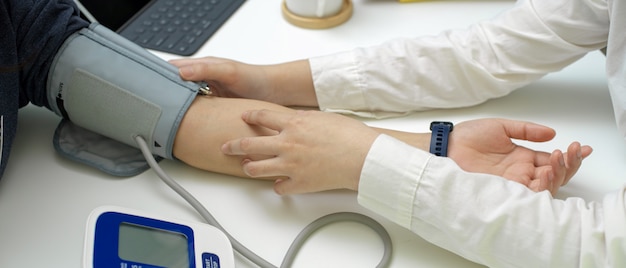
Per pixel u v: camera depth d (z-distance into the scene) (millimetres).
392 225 530
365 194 506
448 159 495
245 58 748
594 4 582
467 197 469
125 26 796
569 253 443
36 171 590
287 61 741
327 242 516
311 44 774
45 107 658
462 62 642
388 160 493
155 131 573
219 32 797
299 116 564
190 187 576
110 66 579
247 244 515
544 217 455
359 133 528
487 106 668
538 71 649
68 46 582
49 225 531
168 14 821
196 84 604
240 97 661
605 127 623
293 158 539
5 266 496
